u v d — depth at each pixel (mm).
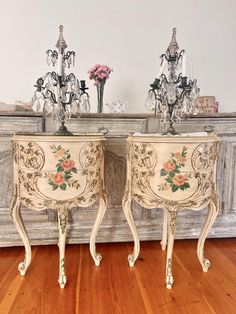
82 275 1530
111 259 1727
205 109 2260
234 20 2662
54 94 1576
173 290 1395
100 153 1530
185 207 1461
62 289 1388
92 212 1914
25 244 1527
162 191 1438
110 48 2551
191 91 1660
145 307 1256
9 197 1827
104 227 1919
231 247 1918
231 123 1916
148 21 2570
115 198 1913
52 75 1582
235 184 1988
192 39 2627
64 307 1246
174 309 1243
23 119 1763
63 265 1424
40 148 1395
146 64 2594
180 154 1417
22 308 1233
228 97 2707
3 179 1808
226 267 1638
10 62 2461
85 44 2518
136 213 1938
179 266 1645
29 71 2480
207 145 1447
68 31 2490
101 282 1459
